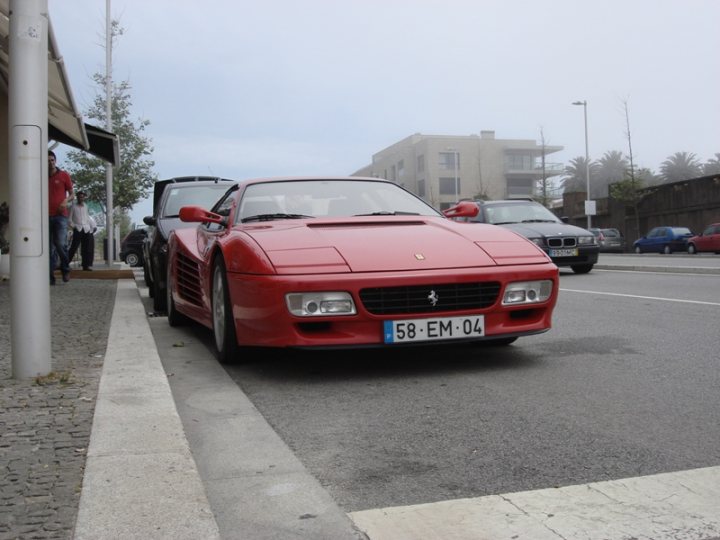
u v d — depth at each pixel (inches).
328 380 167.3
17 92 152.2
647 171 2062.0
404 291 162.2
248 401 149.4
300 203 214.2
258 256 167.3
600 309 293.1
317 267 161.9
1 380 154.3
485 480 101.3
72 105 352.5
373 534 84.0
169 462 102.2
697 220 1531.7
